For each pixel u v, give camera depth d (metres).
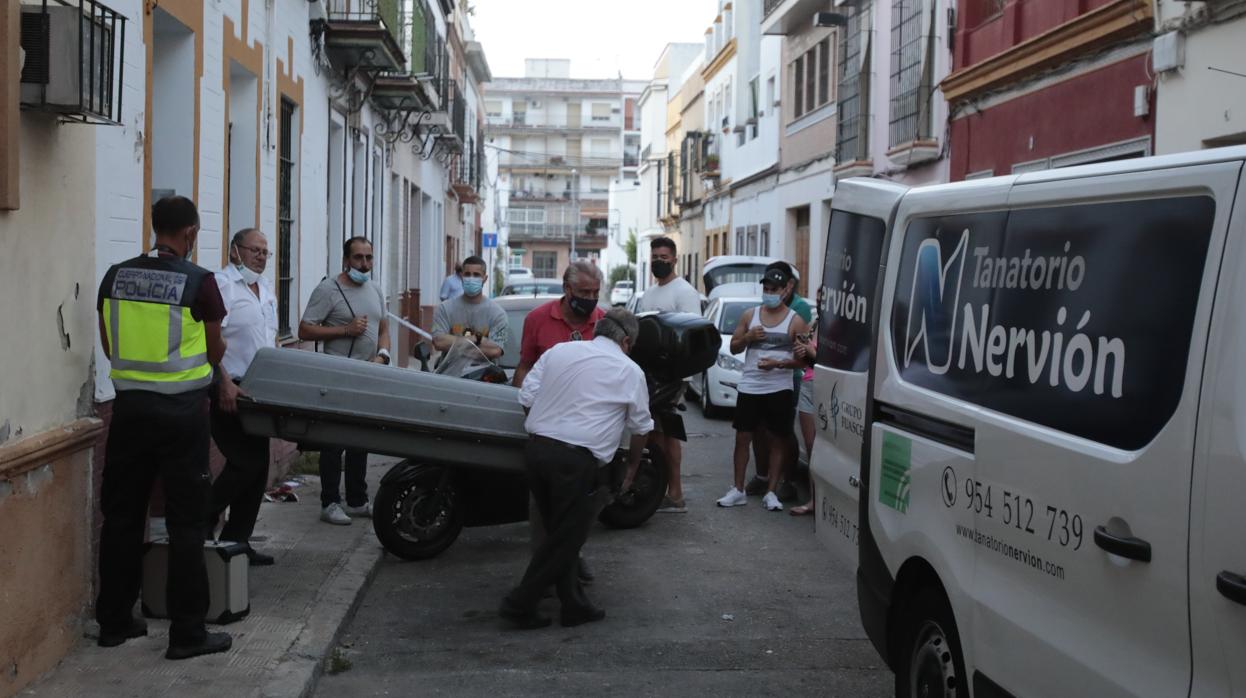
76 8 4.95
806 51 25.97
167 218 5.45
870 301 5.40
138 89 6.70
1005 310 4.00
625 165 100.31
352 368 6.93
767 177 30.14
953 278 4.44
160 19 7.67
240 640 5.88
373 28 13.35
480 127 48.44
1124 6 11.52
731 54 36.44
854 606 7.10
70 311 5.48
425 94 18.08
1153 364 3.18
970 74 15.56
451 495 8.12
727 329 16.78
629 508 9.10
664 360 9.00
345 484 9.09
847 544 5.55
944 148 17.09
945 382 4.40
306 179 12.41
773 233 29.44
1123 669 3.19
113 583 5.59
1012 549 3.79
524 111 98.94
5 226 4.80
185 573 5.50
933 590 4.48
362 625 6.64
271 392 6.73
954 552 4.20
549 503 6.58
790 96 27.70
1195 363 3.00
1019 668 3.71
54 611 5.34
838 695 5.56
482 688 5.62
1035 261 3.86
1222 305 2.95
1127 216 3.42
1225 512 2.82
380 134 18.70
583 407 6.40
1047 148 13.66
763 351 9.85
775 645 6.33
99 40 5.20
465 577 7.71
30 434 5.07
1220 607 2.83
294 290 11.88
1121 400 3.30
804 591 7.43
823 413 5.99
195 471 5.48
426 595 7.28
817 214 25.02
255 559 7.42
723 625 6.70
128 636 5.73
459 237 39.53
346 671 5.86
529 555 8.33
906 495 4.64
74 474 5.55
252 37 9.94
